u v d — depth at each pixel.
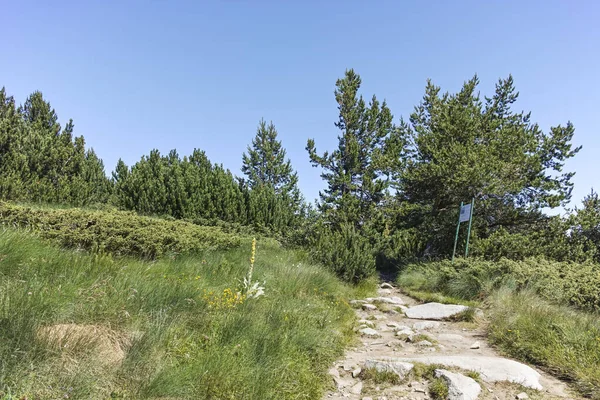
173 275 6.45
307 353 4.78
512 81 18.02
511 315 6.40
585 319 6.07
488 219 14.44
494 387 4.15
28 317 3.43
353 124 21.50
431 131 15.99
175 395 3.33
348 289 9.90
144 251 7.61
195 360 3.83
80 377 3.09
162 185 16.19
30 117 19.19
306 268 9.07
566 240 12.61
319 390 4.11
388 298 9.20
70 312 3.93
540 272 8.79
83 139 16.55
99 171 18.77
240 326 4.62
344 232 12.47
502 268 9.52
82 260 5.70
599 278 8.13
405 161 15.45
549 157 14.73
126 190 16.41
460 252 13.66
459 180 12.56
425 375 4.40
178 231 9.20
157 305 4.64
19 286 4.04
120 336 3.92
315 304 6.92
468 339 6.12
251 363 4.02
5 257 4.79
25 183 13.48
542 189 13.80
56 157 14.91
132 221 8.65
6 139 13.92
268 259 10.12
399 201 17.02
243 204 17.81
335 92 21.72
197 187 16.94
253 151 28.75
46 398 2.82
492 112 16.83
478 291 9.08
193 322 4.66
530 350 5.19
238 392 3.60
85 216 7.94
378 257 15.48
